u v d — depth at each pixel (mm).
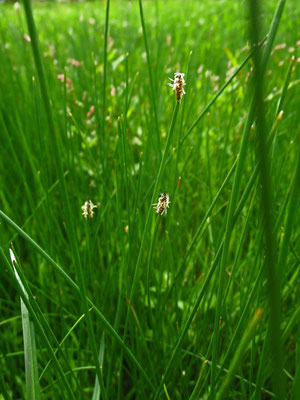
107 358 263
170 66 521
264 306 197
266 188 85
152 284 289
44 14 1061
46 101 115
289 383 228
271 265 91
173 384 232
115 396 262
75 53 595
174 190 238
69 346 273
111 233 302
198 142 357
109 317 272
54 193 356
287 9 902
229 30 850
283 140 422
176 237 306
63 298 289
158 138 277
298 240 248
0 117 305
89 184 371
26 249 355
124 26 829
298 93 447
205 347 241
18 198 390
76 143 392
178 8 1245
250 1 74
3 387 166
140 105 416
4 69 534
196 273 323
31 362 150
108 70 486
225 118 423
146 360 246
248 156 337
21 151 426
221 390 133
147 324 279
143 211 322
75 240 142
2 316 309
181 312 280
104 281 282
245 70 398
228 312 271
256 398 173
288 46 646
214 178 359
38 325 155
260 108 80
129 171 305
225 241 150
